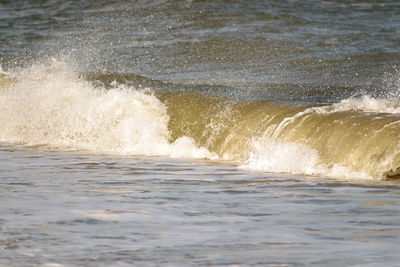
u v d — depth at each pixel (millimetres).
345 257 14383
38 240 15844
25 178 26266
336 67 56594
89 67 61969
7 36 79375
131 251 14984
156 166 30328
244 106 36469
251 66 59219
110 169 29234
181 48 68312
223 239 16078
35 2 98312
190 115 37719
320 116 31203
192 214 19031
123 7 89938
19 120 42844
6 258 14383
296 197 21969
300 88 44594
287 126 31797
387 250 14922
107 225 17469
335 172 27172
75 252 14867
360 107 32062
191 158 33750
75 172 28188
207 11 84250
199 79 53250
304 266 13805
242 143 33469
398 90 44094
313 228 17250
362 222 17938
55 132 41156
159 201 21125
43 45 73875
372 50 63531
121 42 72875
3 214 18750
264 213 19250
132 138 37938
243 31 74750
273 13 83000
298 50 64938
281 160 29344
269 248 15227
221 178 26375
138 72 58906
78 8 92250
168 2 89125
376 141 27125
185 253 14836
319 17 81938
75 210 19391
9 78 47688
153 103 39500
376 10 87000
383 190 23219
